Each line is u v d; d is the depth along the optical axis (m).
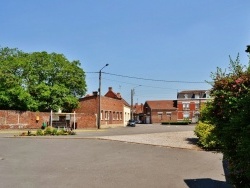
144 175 10.56
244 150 6.05
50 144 19.42
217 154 15.09
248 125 5.95
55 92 48.53
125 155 14.98
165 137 23.52
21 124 40.41
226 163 12.62
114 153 15.63
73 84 51.75
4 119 38.69
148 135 25.73
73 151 16.41
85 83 53.66
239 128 6.43
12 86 43.56
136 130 40.50
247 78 7.32
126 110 74.50
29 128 41.22
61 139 22.59
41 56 49.97
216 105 7.91
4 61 46.28
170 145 18.22
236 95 7.22
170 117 98.81
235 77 7.63
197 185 9.21
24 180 9.81
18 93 43.38
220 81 7.87
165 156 14.62
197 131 18.41
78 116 46.44
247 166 6.36
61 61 50.66
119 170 11.41
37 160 13.67
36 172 11.06
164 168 11.78
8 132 33.31
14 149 17.22
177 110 98.25
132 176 10.41
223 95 7.58
